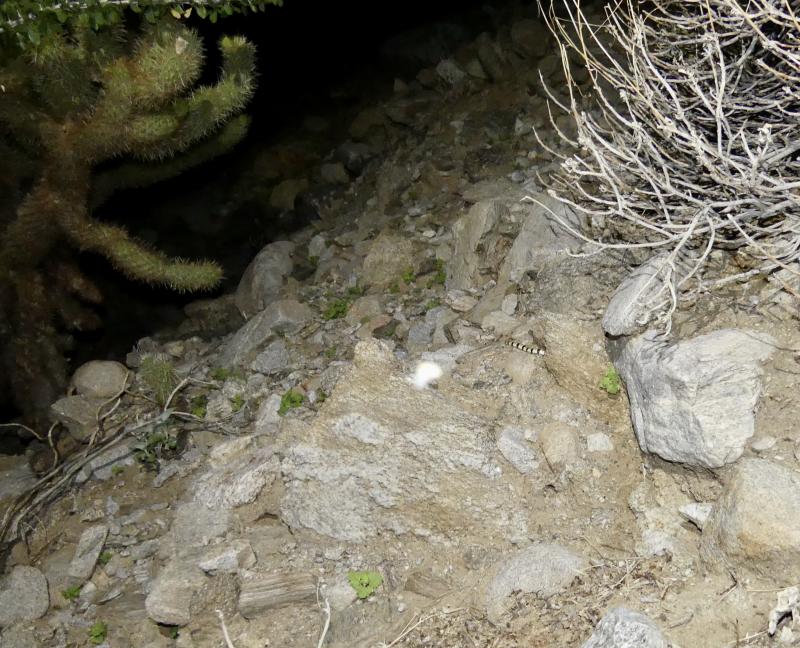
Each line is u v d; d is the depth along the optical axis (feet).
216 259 7.27
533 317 4.52
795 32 3.99
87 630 4.16
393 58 8.27
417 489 3.85
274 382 5.27
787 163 3.78
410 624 3.51
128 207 7.63
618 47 6.37
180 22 5.40
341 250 6.44
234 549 3.96
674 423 3.43
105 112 5.39
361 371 4.25
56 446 5.64
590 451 3.82
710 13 3.71
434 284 5.53
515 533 3.70
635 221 3.83
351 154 7.50
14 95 5.49
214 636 3.83
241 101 5.82
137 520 4.69
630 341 3.81
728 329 3.60
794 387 3.42
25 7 4.90
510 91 7.04
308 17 8.79
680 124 4.04
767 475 3.11
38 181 5.84
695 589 3.12
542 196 5.20
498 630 3.28
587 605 3.21
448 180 6.40
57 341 6.23
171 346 6.42
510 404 4.15
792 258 3.65
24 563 4.66
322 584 3.82
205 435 5.08
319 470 4.01
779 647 2.80
